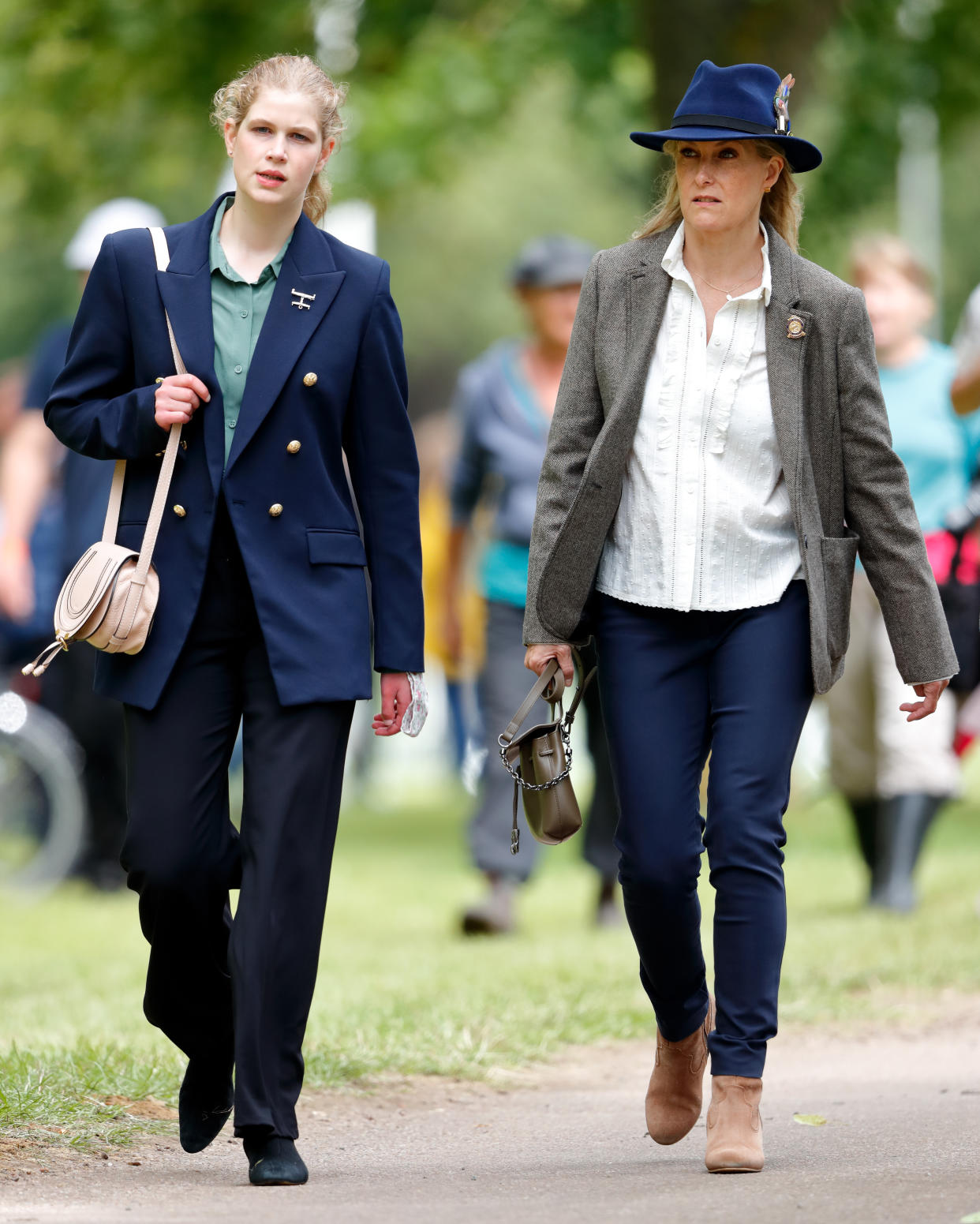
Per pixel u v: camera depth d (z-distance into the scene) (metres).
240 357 14.66
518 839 15.90
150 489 14.68
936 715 30.61
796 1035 22.00
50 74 57.69
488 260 139.12
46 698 36.72
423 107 51.38
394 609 15.18
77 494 32.94
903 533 15.23
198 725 14.55
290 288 14.73
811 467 15.16
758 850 14.70
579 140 59.69
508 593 29.34
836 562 15.11
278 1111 14.28
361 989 23.52
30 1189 13.80
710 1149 14.48
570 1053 21.02
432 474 50.78
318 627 14.50
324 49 54.50
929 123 59.97
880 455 15.18
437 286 141.25
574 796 15.71
